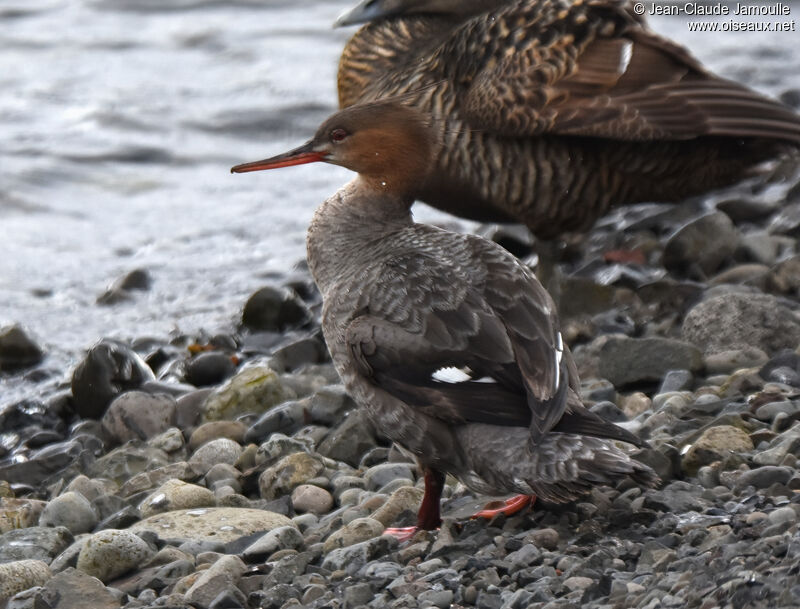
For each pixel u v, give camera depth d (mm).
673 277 14516
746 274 13938
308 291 16062
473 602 7621
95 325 15852
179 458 11422
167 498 10047
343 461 10766
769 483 8711
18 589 8680
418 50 14086
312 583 8234
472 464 8453
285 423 11516
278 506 9930
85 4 28422
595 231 16359
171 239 18766
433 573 7938
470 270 8961
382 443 10977
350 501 9805
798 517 7852
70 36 26797
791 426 9703
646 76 12734
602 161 12789
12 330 14766
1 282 17297
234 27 27047
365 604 7809
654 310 13422
